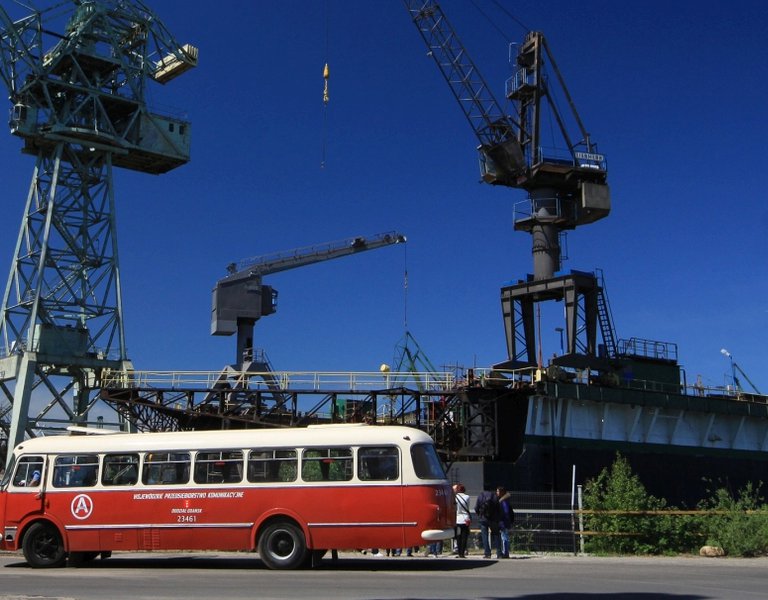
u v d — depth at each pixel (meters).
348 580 18.91
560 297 58.25
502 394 43.56
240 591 16.59
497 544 26.08
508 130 61.28
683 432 53.50
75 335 59.06
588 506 30.92
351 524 21.48
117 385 52.34
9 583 18.47
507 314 58.25
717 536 27.61
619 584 18.19
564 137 59.66
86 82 61.59
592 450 47.41
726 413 55.09
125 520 22.59
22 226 61.12
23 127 59.47
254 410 45.16
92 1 62.25
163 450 22.83
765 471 57.66
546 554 27.73
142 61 64.44
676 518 28.30
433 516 21.30
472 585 17.83
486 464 41.94
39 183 61.91
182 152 65.31
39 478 23.31
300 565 21.70
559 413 46.62
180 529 22.25
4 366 58.47
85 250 61.03
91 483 23.02
